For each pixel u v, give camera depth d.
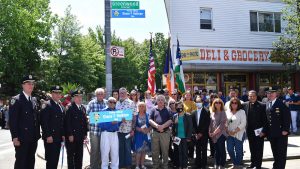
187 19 20.89
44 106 8.76
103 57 54.72
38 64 43.59
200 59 20.89
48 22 43.50
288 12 21.83
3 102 33.59
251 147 10.19
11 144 17.62
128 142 10.27
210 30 21.31
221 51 21.39
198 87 21.41
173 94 12.34
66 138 9.20
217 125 10.25
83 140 9.45
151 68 14.66
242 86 22.62
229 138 10.13
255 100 10.12
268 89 9.77
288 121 9.39
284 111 9.41
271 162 11.24
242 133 10.05
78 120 9.31
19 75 40.50
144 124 10.31
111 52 11.27
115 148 9.74
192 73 21.30
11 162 12.34
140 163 10.37
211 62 21.11
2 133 23.48
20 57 39.38
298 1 20.67
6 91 41.41
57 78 43.19
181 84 14.59
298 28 20.22
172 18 20.62
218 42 21.41
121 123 10.22
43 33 42.88
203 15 21.39
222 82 22.03
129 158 10.29
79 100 9.52
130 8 11.35
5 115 27.64
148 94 12.55
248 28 22.25
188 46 20.78
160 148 10.76
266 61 22.42
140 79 65.81
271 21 23.05
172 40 20.52
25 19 38.50
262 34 22.55
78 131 9.28
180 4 20.83
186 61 20.61
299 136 16.39
